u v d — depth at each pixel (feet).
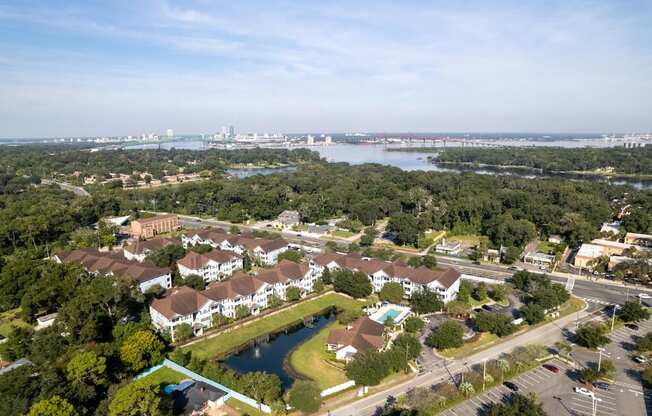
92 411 315.58
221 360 416.05
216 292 497.46
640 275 608.19
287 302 545.44
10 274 519.60
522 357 385.50
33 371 322.14
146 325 420.77
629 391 352.69
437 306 504.84
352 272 581.94
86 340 391.45
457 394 342.64
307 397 322.75
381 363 364.79
